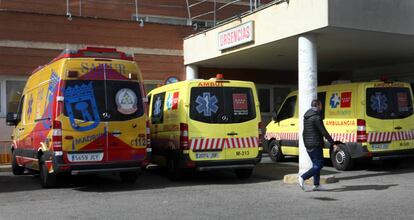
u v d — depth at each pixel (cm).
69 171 965
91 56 1005
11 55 1522
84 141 974
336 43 1270
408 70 1720
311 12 1094
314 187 983
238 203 847
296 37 1180
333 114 1338
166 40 1733
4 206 834
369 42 1262
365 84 1268
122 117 1009
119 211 784
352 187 1020
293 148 1476
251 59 1586
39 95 1090
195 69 1733
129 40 1678
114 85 1012
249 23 1321
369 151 1246
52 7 1831
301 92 1124
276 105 1953
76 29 1605
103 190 1008
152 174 1272
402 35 1164
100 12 1903
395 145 1284
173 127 1130
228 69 1844
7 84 1533
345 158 1281
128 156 1009
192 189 1014
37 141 1062
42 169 1039
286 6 1180
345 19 1067
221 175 1242
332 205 823
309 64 1123
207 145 1088
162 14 2011
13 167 1294
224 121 1105
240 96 1131
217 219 720
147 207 816
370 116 1261
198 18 2064
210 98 1105
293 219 717
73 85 977
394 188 1005
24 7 1791
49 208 814
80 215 757
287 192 966
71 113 969
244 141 1116
